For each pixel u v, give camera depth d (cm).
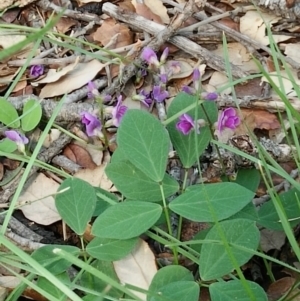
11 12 72
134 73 66
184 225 57
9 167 61
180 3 72
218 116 56
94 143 63
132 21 69
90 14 71
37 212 59
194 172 60
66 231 58
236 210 50
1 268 55
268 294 54
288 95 65
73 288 51
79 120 63
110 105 65
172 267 50
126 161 53
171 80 67
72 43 69
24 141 58
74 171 61
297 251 48
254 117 64
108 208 51
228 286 49
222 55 69
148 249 52
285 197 54
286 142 63
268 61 68
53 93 66
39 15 72
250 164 58
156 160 52
